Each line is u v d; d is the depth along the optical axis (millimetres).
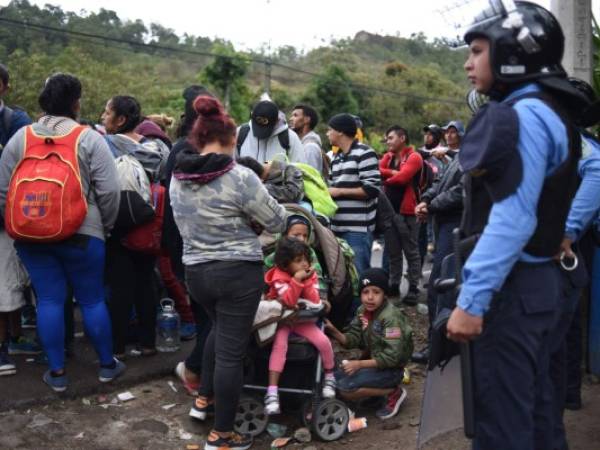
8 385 4004
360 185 5238
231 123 3350
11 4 48656
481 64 2410
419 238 7078
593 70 4625
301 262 3658
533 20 2352
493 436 2398
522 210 2197
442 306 2906
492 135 2186
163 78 55062
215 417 3445
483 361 2391
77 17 56219
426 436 2982
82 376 4164
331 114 37094
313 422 3631
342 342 4125
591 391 4219
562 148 2291
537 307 2354
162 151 4664
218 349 3365
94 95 32406
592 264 3961
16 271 4008
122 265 4305
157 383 4293
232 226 3260
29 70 31062
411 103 46281
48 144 3666
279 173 4332
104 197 3770
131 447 3562
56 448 3510
